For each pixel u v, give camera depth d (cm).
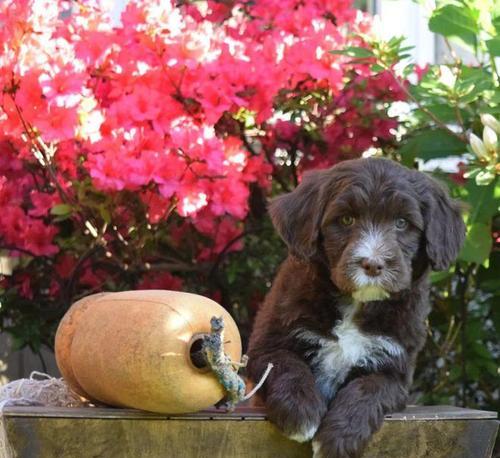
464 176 184
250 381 151
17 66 174
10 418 133
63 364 146
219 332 130
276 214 155
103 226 188
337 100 205
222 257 202
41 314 200
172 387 131
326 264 151
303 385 142
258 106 192
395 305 151
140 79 185
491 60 192
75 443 133
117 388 134
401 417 141
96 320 138
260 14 209
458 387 208
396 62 193
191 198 180
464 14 191
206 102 184
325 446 138
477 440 143
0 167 189
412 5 266
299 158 214
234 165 186
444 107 193
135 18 184
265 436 138
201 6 229
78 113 176
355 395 143
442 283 205
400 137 211
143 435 134
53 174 180
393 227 148
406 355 152
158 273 199
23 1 177
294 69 193
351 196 148
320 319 151
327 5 210
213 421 136
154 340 131
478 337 204
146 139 178
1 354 209
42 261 203
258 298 211
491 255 197
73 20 189
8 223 190
